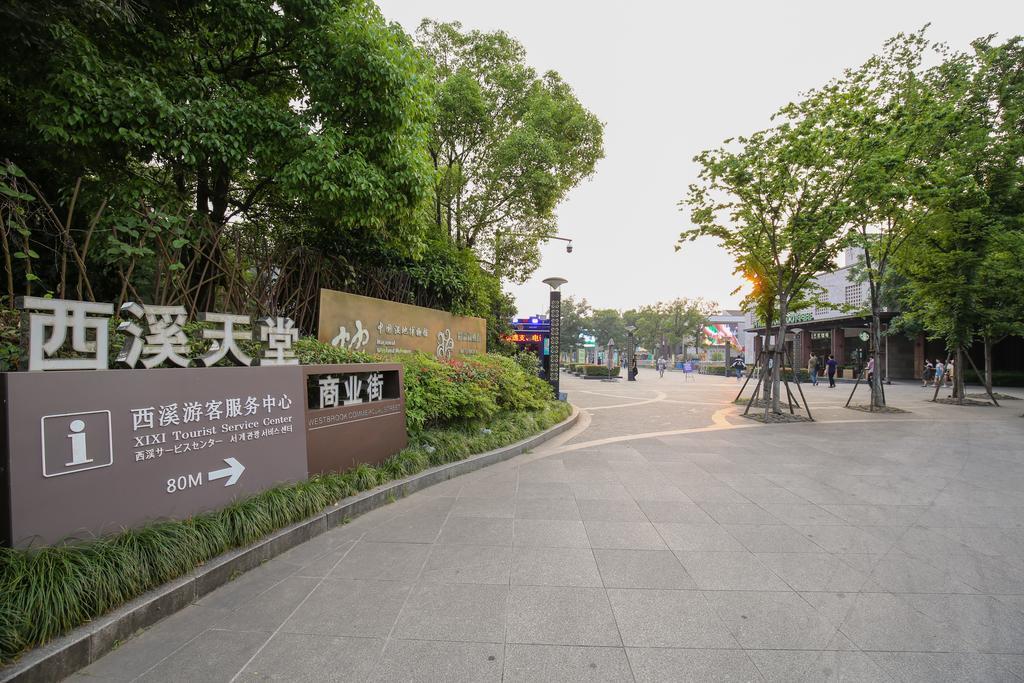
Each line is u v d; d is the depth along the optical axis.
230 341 3.90
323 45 5.91
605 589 3.11
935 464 6.77
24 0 3.91
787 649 2.48
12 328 3.88
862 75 10.68
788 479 5.91
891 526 4.31
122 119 4.71
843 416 12.36
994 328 14.73
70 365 2.82
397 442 5.71
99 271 6.48
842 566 3.48
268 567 3.37
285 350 4.43
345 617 2.75
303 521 3.88
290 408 4.25
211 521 3.27
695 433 9.59
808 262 11.38
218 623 2.68
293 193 5.72
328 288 7.56
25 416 2.51
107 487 2.86
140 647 2.45
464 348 10.87
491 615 2.79
